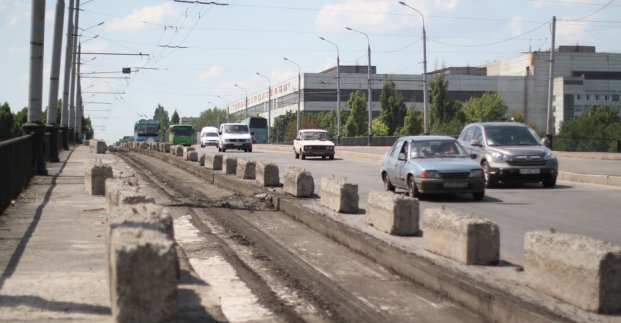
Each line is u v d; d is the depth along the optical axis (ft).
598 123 240.53
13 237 32.94
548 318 18.35
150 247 17.21
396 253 28.30
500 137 67.10
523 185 67.82
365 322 20.71
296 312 21.79
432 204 51.21
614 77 420.36
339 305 22.72
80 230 35.35
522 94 416.26
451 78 410.52
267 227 41.32
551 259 20.97
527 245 22.39
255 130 275.59
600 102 415.03
